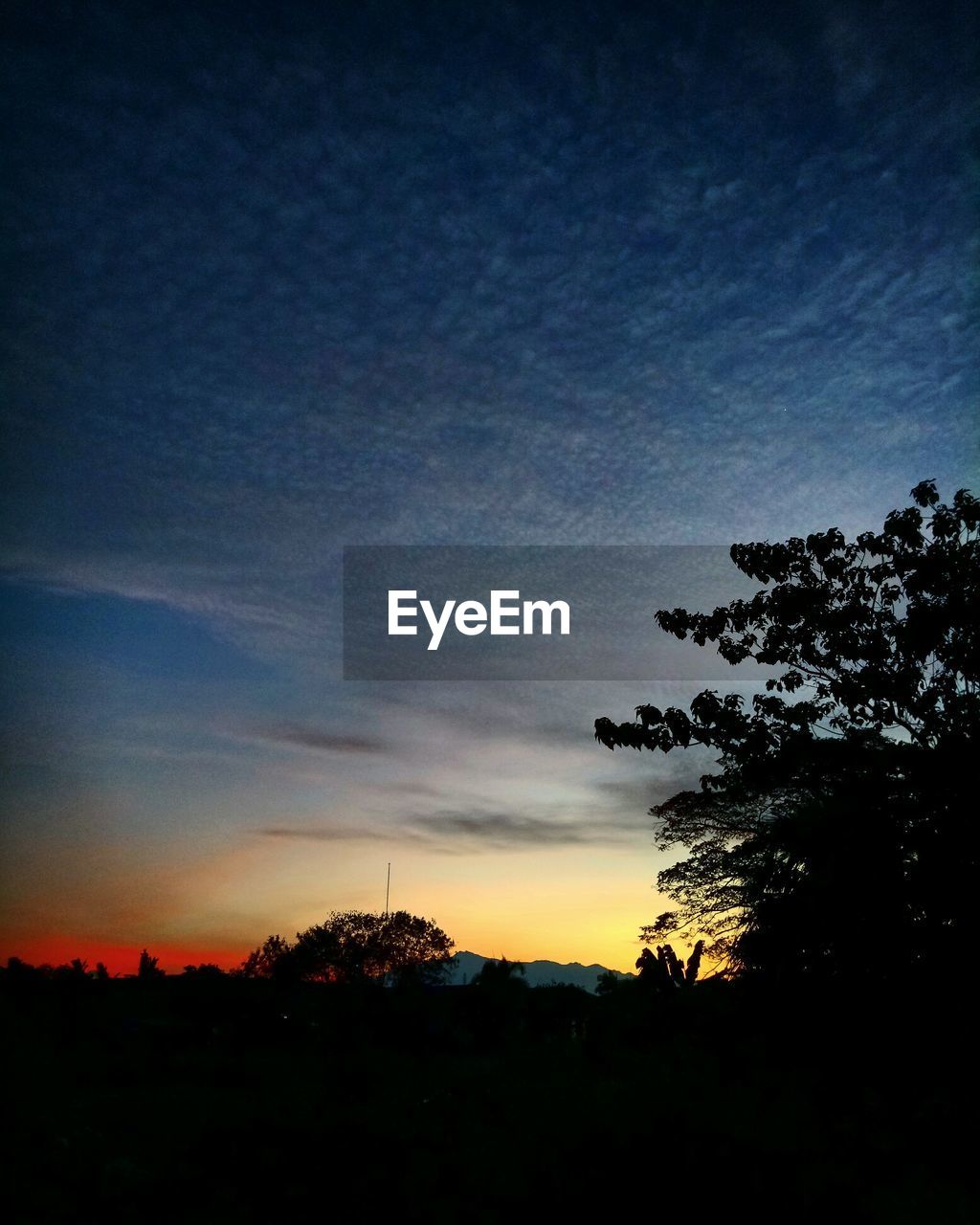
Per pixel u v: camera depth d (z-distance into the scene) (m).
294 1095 22.41
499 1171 11.49
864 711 17.27
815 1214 10.23
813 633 17.31
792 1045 16.33
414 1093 21.12
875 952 15.91
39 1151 13.55
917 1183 11.68
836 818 16.44
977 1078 14.55
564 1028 38.34
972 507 16.36
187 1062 32.41
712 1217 10.13
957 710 16.38
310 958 73.12
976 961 15.22
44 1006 37.50
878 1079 15.38
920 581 16.47
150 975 52.47
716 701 17.31
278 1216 10.84
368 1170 12.24
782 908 17.31
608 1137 11.86
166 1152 14.62
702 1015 18.77
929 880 15.59
